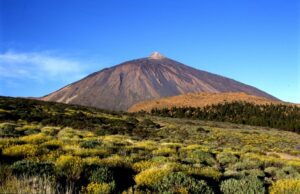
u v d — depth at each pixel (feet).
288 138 205.77
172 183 29.14
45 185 22.58
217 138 157.58
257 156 73.46
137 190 27.43
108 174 30.71
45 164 30.91
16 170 27.86
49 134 80.02
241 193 31.12
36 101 218.59
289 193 33.04
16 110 150.00
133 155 51.65
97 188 26.30
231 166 56.95
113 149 54.24
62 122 135.74
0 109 141.28
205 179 37.09
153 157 49.98
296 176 51.67
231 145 129.18
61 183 27.66
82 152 43.29
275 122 352.49
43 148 40.70
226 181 33.22
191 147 75.97
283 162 65.51
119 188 29.50
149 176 31.35
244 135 182.70
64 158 32.78
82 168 30.94
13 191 20.40
